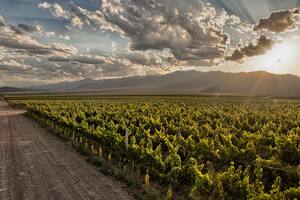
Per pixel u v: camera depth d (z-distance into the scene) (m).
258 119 28.27
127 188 10.63
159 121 26.23
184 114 33.34
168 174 10.84
